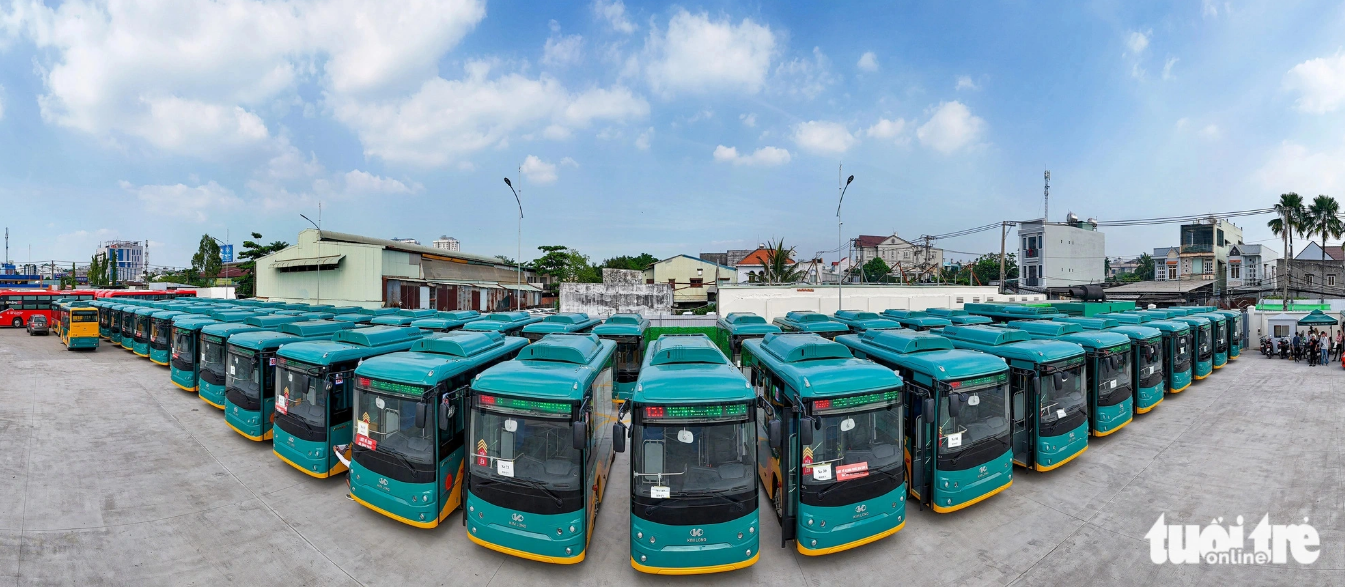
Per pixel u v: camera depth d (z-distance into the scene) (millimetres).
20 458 11523
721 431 7438
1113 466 11812
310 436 10344
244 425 12250
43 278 60438
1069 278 54031
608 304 39562
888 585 7648
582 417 7621
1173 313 22484
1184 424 14773
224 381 14180
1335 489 10344
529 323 20047
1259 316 28391
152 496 10016
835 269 68375
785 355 9430
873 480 8023
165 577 7602
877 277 66625
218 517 9328
